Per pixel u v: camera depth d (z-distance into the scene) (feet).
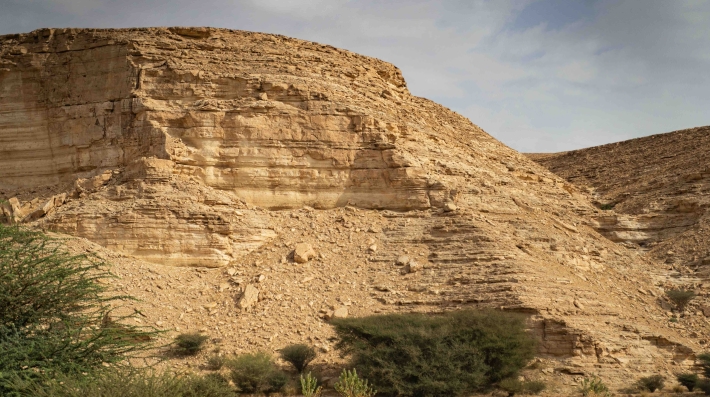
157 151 126.62
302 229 123.85
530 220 129.18
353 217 126.00
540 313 100.17
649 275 128.16
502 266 108.27
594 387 88.74
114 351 63.57
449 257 112.57
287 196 128.67
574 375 95.66
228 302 109.50
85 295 67.31
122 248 115.85
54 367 59.00
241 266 116.98
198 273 115.24
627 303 116.16
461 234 116.88
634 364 98.53
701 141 190.39
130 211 117.60
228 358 97.66
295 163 129.39
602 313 105.19
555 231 129.80
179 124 129.39
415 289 108.37
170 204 118.83
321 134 131.03
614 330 102.58
